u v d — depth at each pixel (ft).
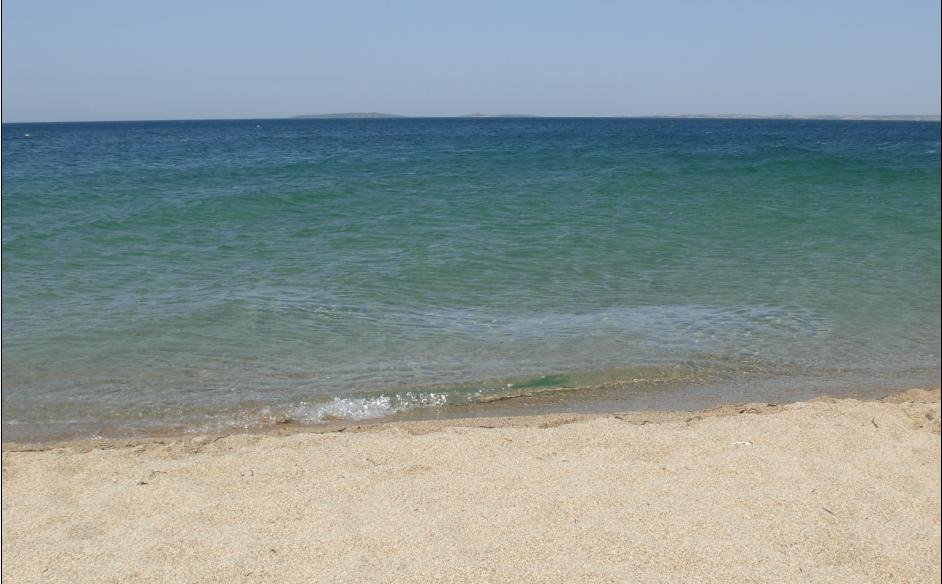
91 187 64.08
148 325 27.53
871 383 23.75
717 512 14.06
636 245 42.93
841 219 52.75
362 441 17.61
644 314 30.12
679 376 24.04
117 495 14.73
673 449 17.04
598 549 12.78
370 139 184.14
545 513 13.94
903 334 28.40
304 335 26.91
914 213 55.47
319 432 19.15
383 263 37.32
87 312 28.89
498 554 12.59
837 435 17.83
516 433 18.04
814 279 36.04
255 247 40.83
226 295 31.37
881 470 15.90
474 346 26.16
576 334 27.53
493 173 81.05
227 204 54.54
